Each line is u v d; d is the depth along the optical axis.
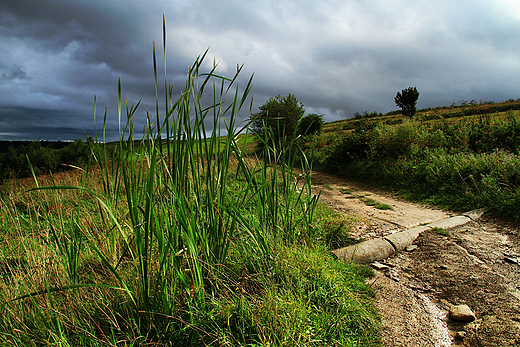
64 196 5.27
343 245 3.94
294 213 3.89
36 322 1.85
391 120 30.11
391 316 2.50
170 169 2.03
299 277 2.47
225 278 2.33
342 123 40.69
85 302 2.03
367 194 7.88
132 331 1.72
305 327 1.92
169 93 1.88
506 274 2.92
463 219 4.69
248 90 2.19
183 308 1.98
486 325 2.24
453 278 3.03
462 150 8.10
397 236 4.08
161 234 1.87
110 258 2.45
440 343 2.14
